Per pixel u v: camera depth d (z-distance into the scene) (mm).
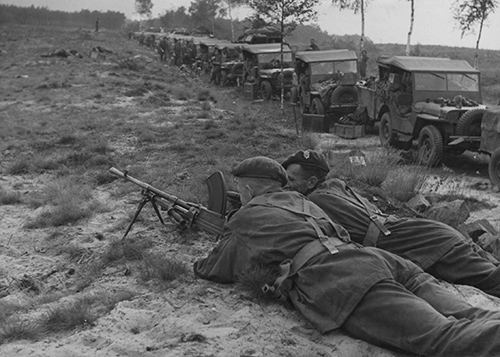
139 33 63438
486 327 3119
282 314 3830
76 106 18312
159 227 6191
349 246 3752
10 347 3684
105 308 4254
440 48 56812
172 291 4324
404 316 3342
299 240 3834
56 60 33562
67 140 12312
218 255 4289
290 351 3430
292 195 4145
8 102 19812
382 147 12477
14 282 5172
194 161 9961
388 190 7574
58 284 5176
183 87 23688
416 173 8383
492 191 9875
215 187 5129
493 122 10219
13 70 29641
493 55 45031
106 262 5367
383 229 4477
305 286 3664
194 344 3484
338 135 14992
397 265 3781
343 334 3566
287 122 16438
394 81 13102
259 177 4234
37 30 72688
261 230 3957
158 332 3715
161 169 9344
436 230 4508
